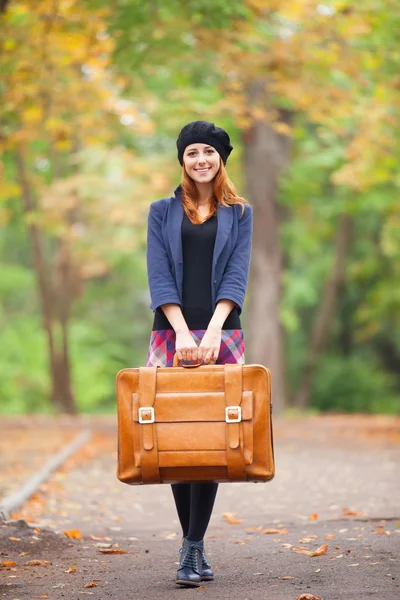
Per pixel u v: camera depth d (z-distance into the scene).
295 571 5.33
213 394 4.74
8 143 15.38
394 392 38.22
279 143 25.28
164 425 4.75
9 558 5.93
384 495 9.20
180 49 13.74
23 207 26.83
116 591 4.94
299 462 13.09
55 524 7.58
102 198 24.09
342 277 32.06
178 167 23.48
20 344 34.16
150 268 5.16
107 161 24.42
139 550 6.32
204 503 5.08
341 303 37.31
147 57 13.72
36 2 13.45
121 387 4.86
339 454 14.20
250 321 25.89
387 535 6.43
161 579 5.25
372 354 38.50
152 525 7.71
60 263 29.59
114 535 7.09
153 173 22.45
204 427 4.72
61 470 11.78
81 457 13.61
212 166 5.20
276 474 11.62
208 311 5.12
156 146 27.84
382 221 30.62
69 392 29.64
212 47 14.07
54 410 29.42
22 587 5.07
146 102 19.66
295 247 31.59
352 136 21.14
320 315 32.38
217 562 5.75
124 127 16.70
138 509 8.71
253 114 16.22
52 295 33.91
